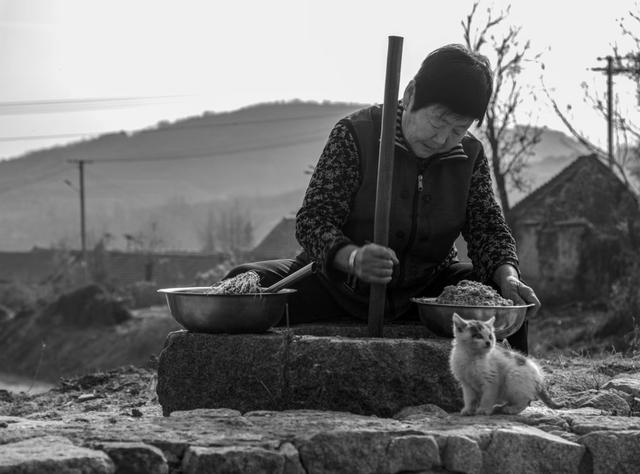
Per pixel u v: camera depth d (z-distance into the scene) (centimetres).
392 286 494
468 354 407
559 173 3550
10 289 6178
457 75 444
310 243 455
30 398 714
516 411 418
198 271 6631
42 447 337
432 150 473
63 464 318
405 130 472
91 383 744
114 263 7088
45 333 4356
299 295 500
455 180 485
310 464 354
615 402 465
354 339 437
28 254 9350
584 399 477
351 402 426
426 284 510
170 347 443
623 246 2825
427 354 429
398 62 444
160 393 445
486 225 496
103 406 612
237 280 449
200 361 438
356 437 360
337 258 442
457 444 363
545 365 680
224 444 350
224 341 436
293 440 359
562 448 376
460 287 459
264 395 430
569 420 408
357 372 425
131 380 727
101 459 326
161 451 344
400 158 473
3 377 4022
